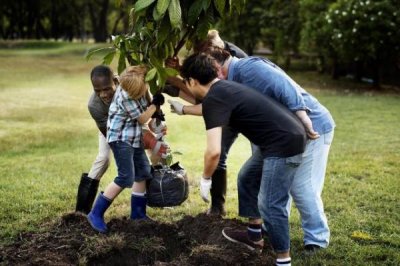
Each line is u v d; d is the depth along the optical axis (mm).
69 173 6898
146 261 4305
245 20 23812
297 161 3707
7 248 4441
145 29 4277
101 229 4590
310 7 18469
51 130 10070
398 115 12109
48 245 4434
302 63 27375
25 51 32969
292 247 4551
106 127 4820
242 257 4164
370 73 21703
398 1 16328
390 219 5211
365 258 4348
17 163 7457
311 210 4434
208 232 4629
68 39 54969
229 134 5059
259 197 3840
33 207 5516
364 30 16328
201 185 3748
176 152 4797
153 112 4438
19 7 45531
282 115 3693
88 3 45062
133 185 4812
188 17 4199
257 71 3926
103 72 4531
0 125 10469
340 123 11039
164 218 5223
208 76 3807
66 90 16484
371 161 7637
